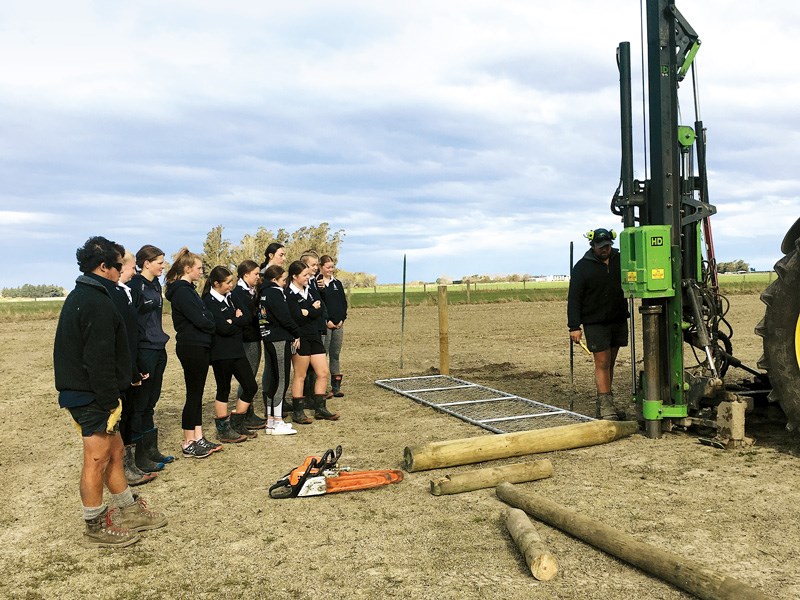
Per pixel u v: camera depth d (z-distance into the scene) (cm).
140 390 555
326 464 522
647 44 645
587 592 336
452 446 568
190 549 415
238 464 605
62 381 409
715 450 590
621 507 450
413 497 497
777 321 573
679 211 639
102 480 427
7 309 3188
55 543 438
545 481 516
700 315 638
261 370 1246
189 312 616
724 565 357
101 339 401
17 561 410
